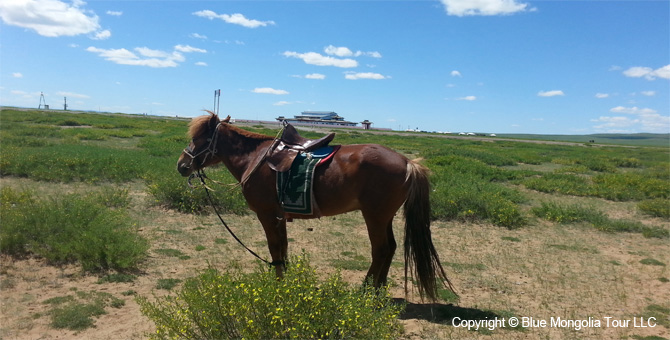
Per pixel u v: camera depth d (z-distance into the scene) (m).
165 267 6.25
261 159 5.10
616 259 7.45
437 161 20.34
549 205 11.12
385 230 4.89
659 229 9.45
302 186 4.84
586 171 21.52
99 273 5.88
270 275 3.87
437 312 5.09
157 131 35.19
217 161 5.71
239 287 3.58
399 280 6.19
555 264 7.05
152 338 3.75
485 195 10.70
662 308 5.30
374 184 4.75
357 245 7.81
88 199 7.80
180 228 8.32
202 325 3.63
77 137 24.11
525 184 15.63
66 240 6.25
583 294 5.76
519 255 7.51
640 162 27.81
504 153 30.64
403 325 4.68
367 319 3.55
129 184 12.34
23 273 5.74
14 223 6.40
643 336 4.57
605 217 10.34
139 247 6.18
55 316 4.53
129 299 5.13
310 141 5.15
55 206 7.13
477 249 7.85
